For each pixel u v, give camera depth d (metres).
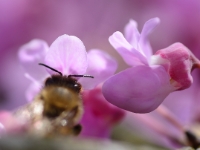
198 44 0.12
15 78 0.13
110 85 0.09
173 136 0.10
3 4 0.13
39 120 0.08
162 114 0.10
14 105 0.13
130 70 0.09
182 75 0.09
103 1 0.13
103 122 0.10
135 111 0.09
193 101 0.12
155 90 0.09
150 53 0.09
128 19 0.13
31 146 0.07
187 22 0.13
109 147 0.07
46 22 0.13
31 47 0.09
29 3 0.13
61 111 0.09
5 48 0.13
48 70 0.09
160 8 0.13
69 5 0.13
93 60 0.09
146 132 0.11
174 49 0.09
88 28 0.13
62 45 0.09
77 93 0.09
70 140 0.07
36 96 0.09
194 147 0.10
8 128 0.08
